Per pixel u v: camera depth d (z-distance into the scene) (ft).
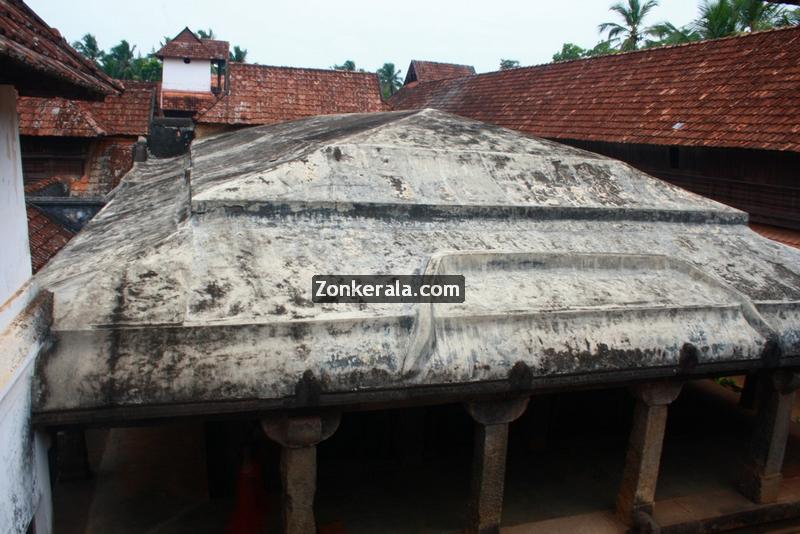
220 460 22.58
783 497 24.08
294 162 22.06
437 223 21.90
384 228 21.03
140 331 15.35
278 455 22.79
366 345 16.71
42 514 15.90
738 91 43.19
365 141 24.47
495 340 17.90
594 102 56.29
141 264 17.11
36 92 14.61
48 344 14.96
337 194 21.33
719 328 20.42
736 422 31.09
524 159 25.89
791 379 21.71
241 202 19.77
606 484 24.97
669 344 19.48
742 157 41.34
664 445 28.53
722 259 24.11
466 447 27.12
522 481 24.99
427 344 17.11
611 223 24.39
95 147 69.46
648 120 47.98
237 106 61.41
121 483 23.57
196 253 18.02
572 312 18.99
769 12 73.36
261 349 15.87
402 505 22.89
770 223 39.73
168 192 27.86
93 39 182.91
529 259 20.85
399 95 102.73
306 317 16.56
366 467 25.36
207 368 15.28
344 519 21.88
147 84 76.33
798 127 36.32
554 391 19.03
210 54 111.34
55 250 40.98
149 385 14.83
